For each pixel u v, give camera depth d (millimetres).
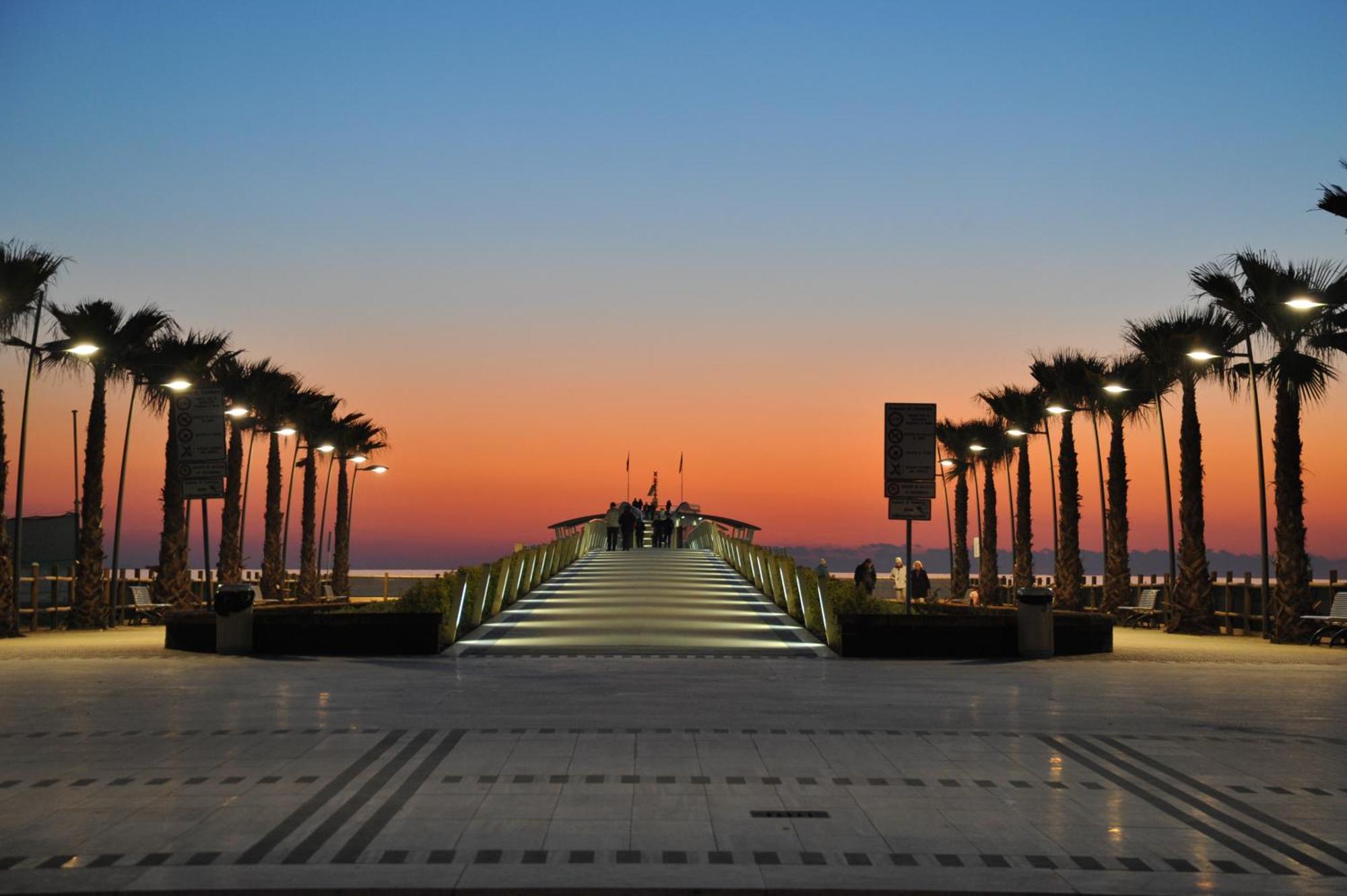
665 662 21062
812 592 27125
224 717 14297
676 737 13148
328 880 8172
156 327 35188
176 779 11039
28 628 33656
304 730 13406
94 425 34531
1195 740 13297
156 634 31250
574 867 8500
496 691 16797
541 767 11609
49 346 34062
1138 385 42906
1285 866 8711
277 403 49625
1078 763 11992
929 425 22547
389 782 10945
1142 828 9648
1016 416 53562
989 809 10180
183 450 24359
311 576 55281
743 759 12023
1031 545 54844
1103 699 16422
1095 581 53375
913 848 9047
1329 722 14602
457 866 8500
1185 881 8352
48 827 9453
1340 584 34094
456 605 24531
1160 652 24844
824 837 9289
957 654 22312
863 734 13469
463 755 12148
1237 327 35344
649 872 8383
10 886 8047
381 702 15586
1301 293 28719
